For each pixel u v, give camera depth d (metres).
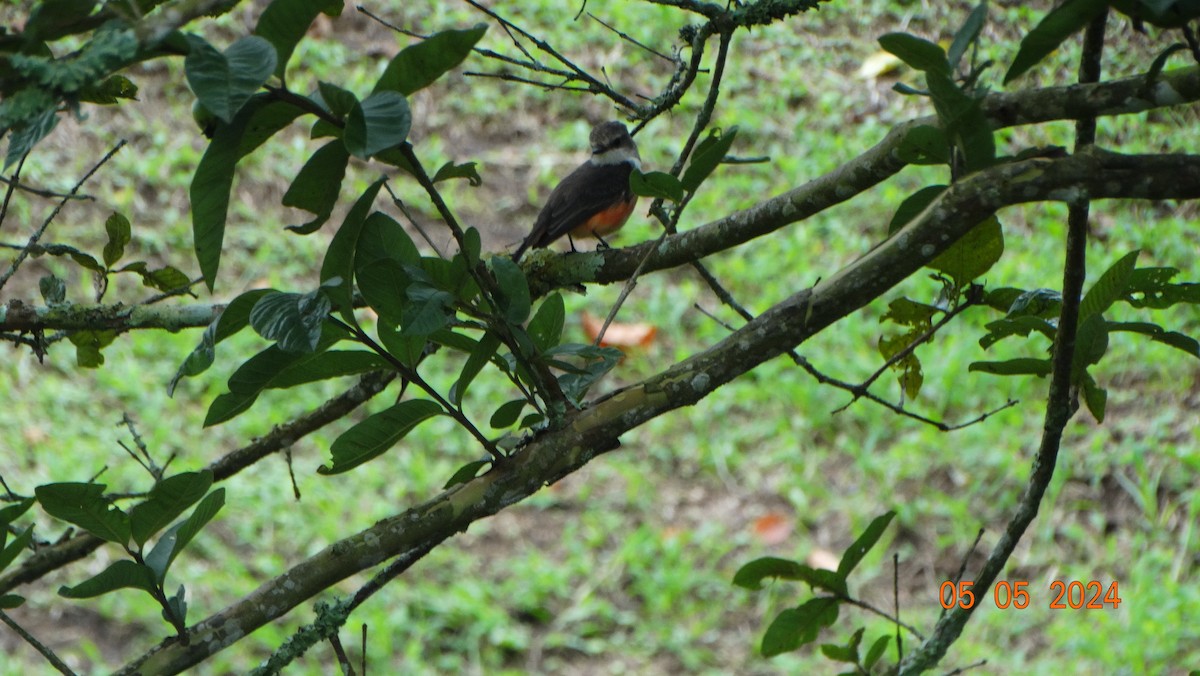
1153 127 15.78
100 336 5.34
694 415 13.71
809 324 3.56
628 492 12.91
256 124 2.91
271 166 15.97
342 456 3.42
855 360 13.71
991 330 4.19
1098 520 12.17
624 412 3.56
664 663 11.30
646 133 16.28
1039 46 2.83
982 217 3.31
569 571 12.15
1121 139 15.59
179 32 2.62
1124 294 4.20
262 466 13.04
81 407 13.32
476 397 13.75
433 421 13.54
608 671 11.27
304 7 2.78
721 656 11.36
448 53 2.88
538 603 11.80
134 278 14.63
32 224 14.91
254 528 12.40
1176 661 10.70
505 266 3.31
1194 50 2.96
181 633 3.54
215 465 5.57
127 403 13.48
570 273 5.72
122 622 11.49
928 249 3.40
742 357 3.57
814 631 4.52
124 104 16.59
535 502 12.95
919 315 4.84
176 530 3.52
